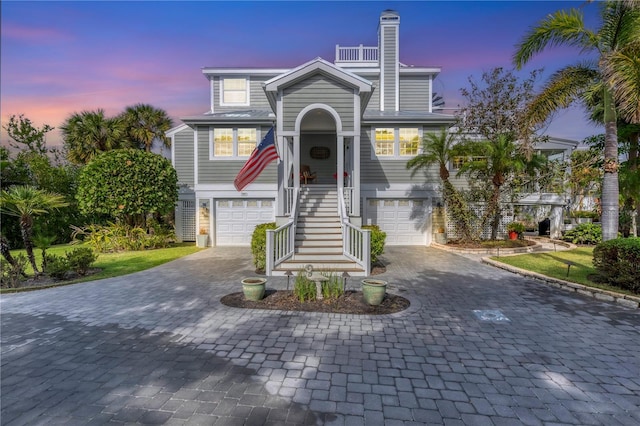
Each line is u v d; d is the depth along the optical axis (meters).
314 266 9.75
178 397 3.67
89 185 15.13
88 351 4.88
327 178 17.88
